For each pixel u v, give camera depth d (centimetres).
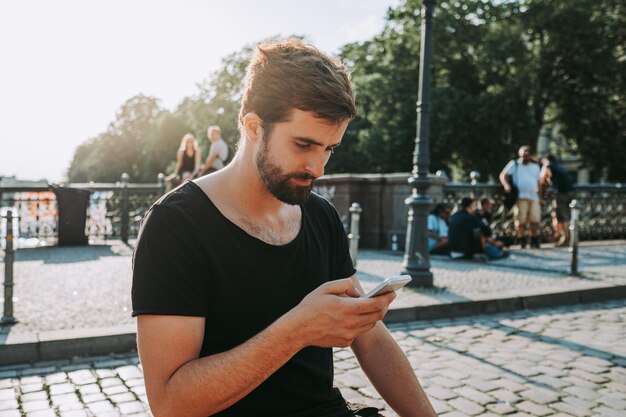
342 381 396
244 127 129
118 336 458
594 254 1120
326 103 118
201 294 124
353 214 778
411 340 507
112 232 1338
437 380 401
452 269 880
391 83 2800
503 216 1283
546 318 600
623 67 2802
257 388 134
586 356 459
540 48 2912
